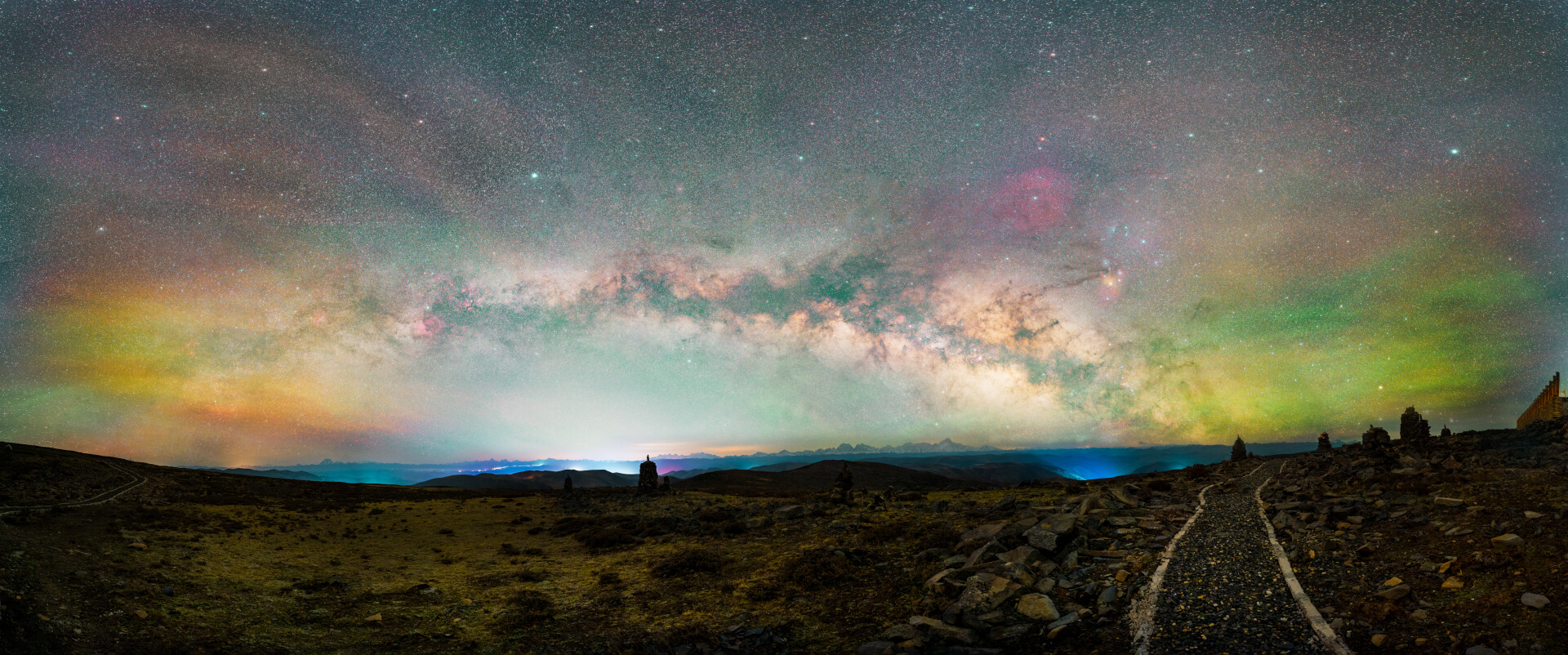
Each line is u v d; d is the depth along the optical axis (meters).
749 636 16.27
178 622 17.25
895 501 40.94
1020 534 20.94
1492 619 11.30
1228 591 14.88
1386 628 11.91
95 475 55.91
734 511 40.22
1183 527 23.03
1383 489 24.33
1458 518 17.22
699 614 18.44
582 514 46.88
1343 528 19.02
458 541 35.75
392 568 26.91
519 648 16.41
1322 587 14.43
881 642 14.66
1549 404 40.28
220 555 26.58
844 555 22.88
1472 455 28.94
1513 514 16.22
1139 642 12.68
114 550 23.75
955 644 14.14
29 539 21.95
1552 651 10.02
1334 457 39.19
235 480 66.94
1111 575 17.38
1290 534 19.80
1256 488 34.56
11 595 15.77
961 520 28.94
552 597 21.38
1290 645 11.80
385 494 66.81
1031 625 14.52
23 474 50.53
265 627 17.66
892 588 19.06
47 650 14.15
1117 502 28.95
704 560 24.25
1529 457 26.03
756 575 22.33
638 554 28.41
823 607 18.23
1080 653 12.91
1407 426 46.06
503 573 25.75
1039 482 53.88
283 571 25.00
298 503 50.81
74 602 17.02
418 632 17.64
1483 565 13.42
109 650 14.86
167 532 30.00
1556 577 12.06
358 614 19.23
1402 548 15.91
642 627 17.59
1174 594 15.10
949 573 18.39
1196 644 12.29
